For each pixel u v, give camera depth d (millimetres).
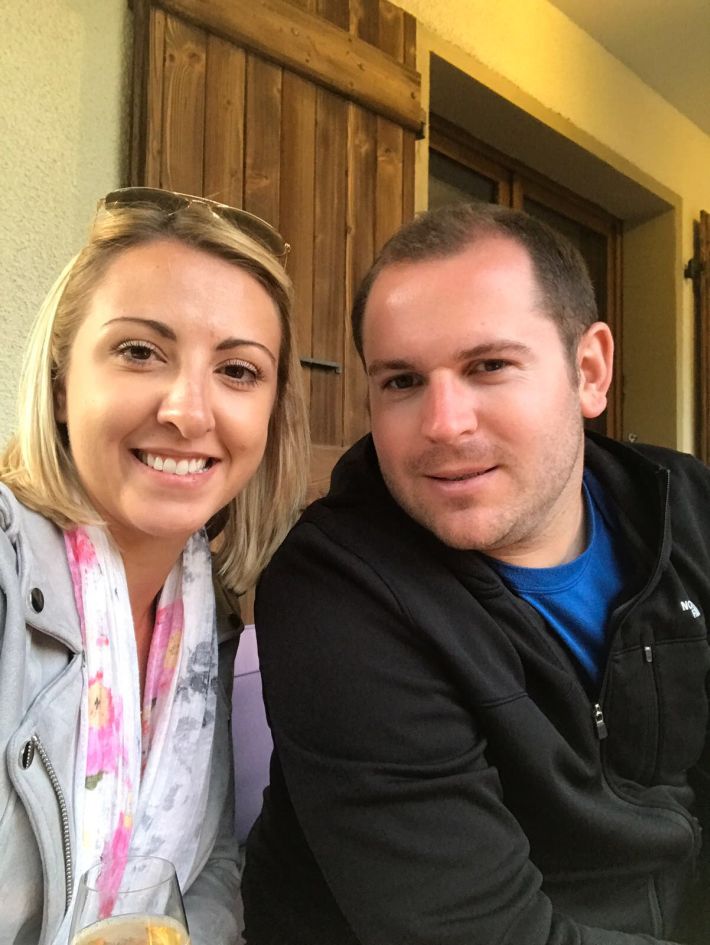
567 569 955
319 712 775
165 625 930
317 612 828
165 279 765
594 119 2791
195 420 758
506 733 791
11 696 659
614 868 857
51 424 803
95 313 771
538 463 877
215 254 806
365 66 1916
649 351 3303
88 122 1540
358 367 1902
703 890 979
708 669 973
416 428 868
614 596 973
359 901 724
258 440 844
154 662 912
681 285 3262
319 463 1768
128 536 850
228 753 990
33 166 1478
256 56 1692
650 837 857
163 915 605
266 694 847
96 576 810
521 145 2725
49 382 807
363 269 1918
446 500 864
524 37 2490
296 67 1758
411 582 846
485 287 852
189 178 1569
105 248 793
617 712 907
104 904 607
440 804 726
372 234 1943
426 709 763
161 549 876
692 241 3348
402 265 896
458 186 2711
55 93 1499
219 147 1620
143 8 1523
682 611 952
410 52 2055
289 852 930
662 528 962
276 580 896
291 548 909
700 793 1009
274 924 941
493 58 2377
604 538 1018
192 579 944
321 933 885
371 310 917
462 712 792
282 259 968
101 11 1552
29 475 810
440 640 792
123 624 828
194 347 772
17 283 1470
